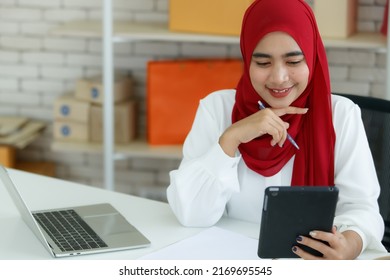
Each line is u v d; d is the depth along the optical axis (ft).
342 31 11.05
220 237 6.68
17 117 13.42
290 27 6.66
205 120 7.42
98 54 13.15
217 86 11.92
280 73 6.64
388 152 7.41
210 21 11.28
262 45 6.70
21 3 13.14
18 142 12.48
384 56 12.23
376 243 6.55
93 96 12.28
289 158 7.10
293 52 6.65
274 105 6.86
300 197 5.66
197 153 7.38
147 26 12.28
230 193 6.98
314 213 5.73
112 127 11.76
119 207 7.43
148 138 12.23
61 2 13.03
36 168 13.16
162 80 11.83
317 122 7.06
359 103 7.63
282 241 5.78
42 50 13.26
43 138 13.53
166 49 12.87
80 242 6.48
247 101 7.18
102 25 12.10
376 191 6.98
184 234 6.77
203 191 6.86
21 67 13.37
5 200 7.59
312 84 7.07
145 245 6.46
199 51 12.80
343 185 6.98
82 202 7.56
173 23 11.49
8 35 13.29
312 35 6.89
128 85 12.59
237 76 11.91
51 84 13.37
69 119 12.40
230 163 6.87
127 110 12.19
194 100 11.95
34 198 7.67
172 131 12.06
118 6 12.80
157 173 13.35
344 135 7.11
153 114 11.96
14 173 8.45
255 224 7.15
